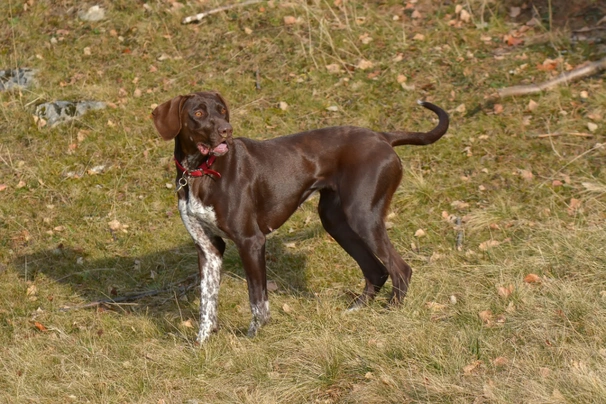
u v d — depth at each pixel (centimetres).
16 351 896
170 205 1269
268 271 1098
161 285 1089
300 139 938
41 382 836
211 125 838
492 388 717
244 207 884
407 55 1575
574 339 805
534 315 859
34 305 1035
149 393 809
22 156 1388
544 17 1625
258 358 838
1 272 1119
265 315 909
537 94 1409
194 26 1705
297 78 1544
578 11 1620
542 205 1157
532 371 751
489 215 1141
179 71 1589
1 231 1214
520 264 1000
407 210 1194
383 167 917
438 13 1686
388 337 848
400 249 1110
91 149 1388
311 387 781
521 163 1257
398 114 1423
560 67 1469
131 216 1246
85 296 1067
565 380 717
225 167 877
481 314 885
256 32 1677
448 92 1463
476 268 1017
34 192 1301
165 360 865
